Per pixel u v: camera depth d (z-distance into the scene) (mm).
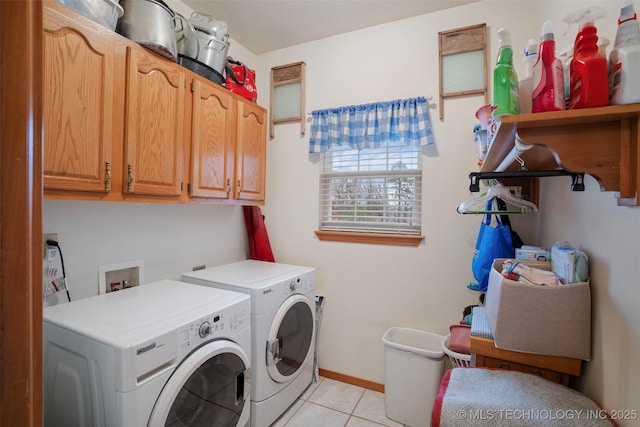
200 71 1650
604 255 966
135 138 1282
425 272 2055
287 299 1812
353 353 2266
